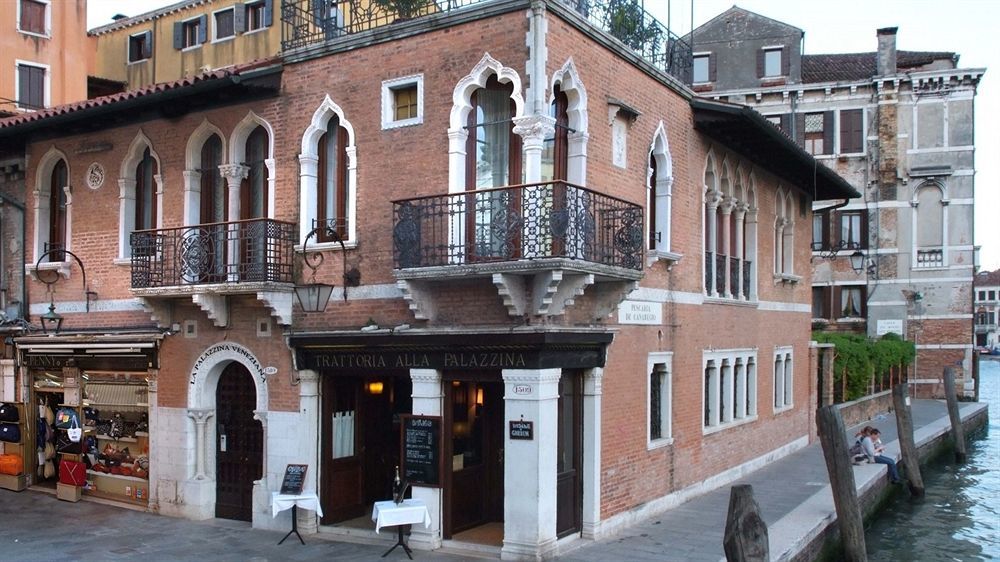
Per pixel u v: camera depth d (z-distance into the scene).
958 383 35.03
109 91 28.91
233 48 27.28
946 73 34.56
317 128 12.77
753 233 18.27
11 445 16.30
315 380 12.80
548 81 11.03
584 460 12.27
